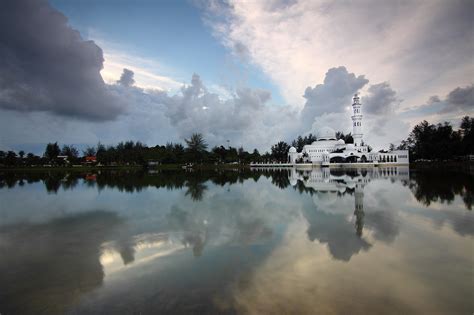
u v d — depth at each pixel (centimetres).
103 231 2025
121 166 16475
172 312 930
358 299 991
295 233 1869
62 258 1491
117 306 984
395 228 1955
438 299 989
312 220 2247
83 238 1858
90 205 3166
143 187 4994
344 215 2411
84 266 1373
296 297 1009
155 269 1305
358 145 14550
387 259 1373
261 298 1007
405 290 1054
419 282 1118
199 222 2241
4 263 1433
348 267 1277
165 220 2338
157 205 3078
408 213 2439
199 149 18250
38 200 3612
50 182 6369
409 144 17312
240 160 19275
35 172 11525
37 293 1101
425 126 16300
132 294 1066
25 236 1933
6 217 2597
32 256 1530
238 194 3878
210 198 3538
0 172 11662
